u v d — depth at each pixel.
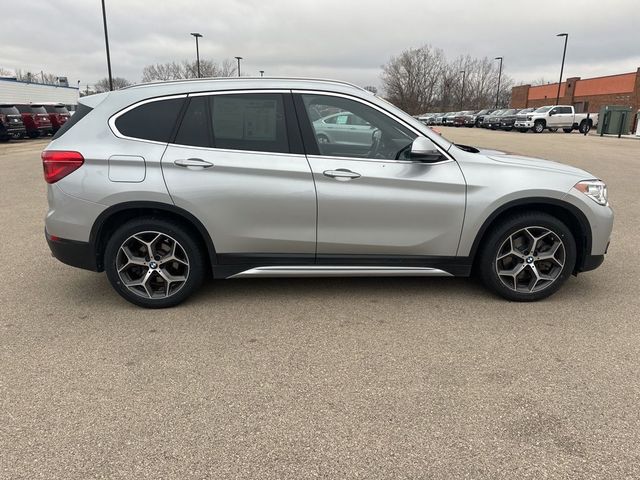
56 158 3.64
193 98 3.73
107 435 2.45
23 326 3.64
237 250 3.83
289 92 3.77
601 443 2.38
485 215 3.81
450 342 3.40
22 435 2.45
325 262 3.91
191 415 2.61
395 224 3.82
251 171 3.67
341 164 3.72
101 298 4.18
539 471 2.21
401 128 3.81
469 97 78.88
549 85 59.19
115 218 3.78
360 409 2.66
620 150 19.33
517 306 3.99
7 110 24.20
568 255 3.94
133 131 3.70
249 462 2.28
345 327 3.63
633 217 7.19
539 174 3.85
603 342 3.38
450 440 2.42
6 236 6.14
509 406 2.68
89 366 3.09
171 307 3.97
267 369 3.06
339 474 2.21
